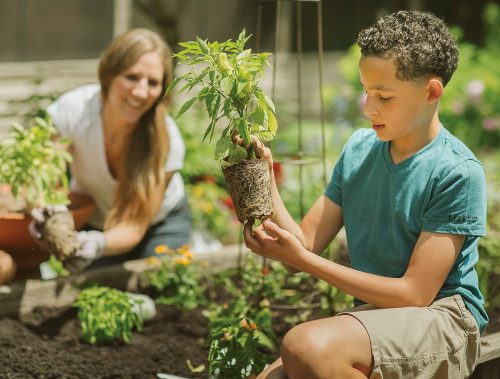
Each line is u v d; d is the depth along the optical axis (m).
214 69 2.71
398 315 2.58
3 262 3.96
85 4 8.35
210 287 4.35
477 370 3.16
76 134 4.21
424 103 2.63
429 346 2.56
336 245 4.69
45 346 3.65
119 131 4.16
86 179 4.34
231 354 3.14
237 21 9.65
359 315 2.56
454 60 2.66
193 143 6.22
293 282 4.18
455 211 2.63
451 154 2.69
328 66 10.52
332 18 10.55
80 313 3.71
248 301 4.15
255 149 2.75
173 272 4.20
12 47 7.91
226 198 5.93
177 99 8.00
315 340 2.46
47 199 3.89
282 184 5.81
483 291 4.04
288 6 10.12
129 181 4.11
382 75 2.55
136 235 4.14
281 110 8.27
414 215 2.71
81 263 3.89
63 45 8.26
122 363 3.55
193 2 9.13
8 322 3.82
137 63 3.98
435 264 2.62
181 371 3.49
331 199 3.04
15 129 3.97
